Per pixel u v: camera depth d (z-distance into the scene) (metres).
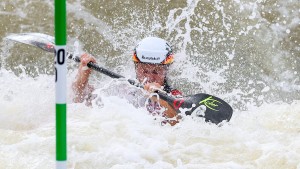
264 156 13.61
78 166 12.95
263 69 24.36
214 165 13.10
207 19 25.09
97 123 15.08
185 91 20.97
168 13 25.08
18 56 24.94
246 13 25.42
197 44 24.72
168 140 14.35
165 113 16.61
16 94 17.45
